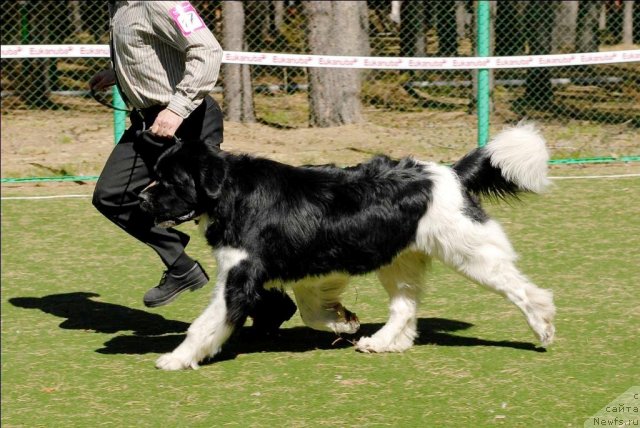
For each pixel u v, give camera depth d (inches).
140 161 250.7
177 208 229.0
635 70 746.8
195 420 202.5
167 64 240.2
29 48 457.7
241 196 230.2
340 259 234.2
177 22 230.5
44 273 331.0
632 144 542.6
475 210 234.2
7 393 221.1
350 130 603.5
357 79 625.9
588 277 306.8
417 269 246.4
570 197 417.1
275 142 576.1
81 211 417.1
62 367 239.5
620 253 333.1
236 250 230.1
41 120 668.1
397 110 679.1
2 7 754.8
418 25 730.8
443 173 236.7
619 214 386.0
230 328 232.2
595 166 485.7
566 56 469.4
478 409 204.1
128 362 242.8
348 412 204.7
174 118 232.4
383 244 233.9
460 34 756.0
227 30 642.8
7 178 490.9
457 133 592.4
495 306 282.7
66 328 274.4
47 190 462.9
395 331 245.8
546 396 210.2
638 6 825.5
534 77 669.3
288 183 233.3
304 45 660.7
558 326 260.2
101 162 526.3
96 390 222.4
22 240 371.9
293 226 230.4
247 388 221.3
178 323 279.6
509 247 237.0
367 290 305.6
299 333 269.0
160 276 327.3
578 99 693.9
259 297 233.0
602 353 237.8
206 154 228.8
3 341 262.2
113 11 244.2
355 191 233.8
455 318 272.7
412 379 223.9
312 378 227.0
